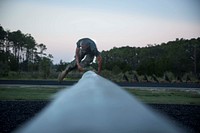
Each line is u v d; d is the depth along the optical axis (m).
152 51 79.62
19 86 24.42
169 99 18.08
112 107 1.08
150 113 1.20
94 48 11.22
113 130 0.88
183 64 64.19
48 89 21.73
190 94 21.75
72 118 0.95
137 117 1.02
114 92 1.46
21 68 72.56
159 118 1.18
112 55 77.38
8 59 73.44
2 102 14.07
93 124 0.90
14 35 87.50
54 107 1.32
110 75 47.31
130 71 55.84
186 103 15.97
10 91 20.20
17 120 8.94
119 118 0.96
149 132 0.93
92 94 1.33
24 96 17.09
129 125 0.92
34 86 24.28
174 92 23.17
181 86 31.23
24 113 10.41
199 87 29.53
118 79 46.12
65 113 1.03
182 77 54.72
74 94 1.46
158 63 58.78
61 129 0.89
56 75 47.03
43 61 52.81
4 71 47.94
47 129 0.95
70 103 1.20
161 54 77.88
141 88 26.17
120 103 1.17
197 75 56.53
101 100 1.17
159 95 20.41
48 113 1.25
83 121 0.92
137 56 79.62
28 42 90.19
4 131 7.41
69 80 32.09
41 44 92.12
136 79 47.78
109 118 0.95
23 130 1.20
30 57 90.50
